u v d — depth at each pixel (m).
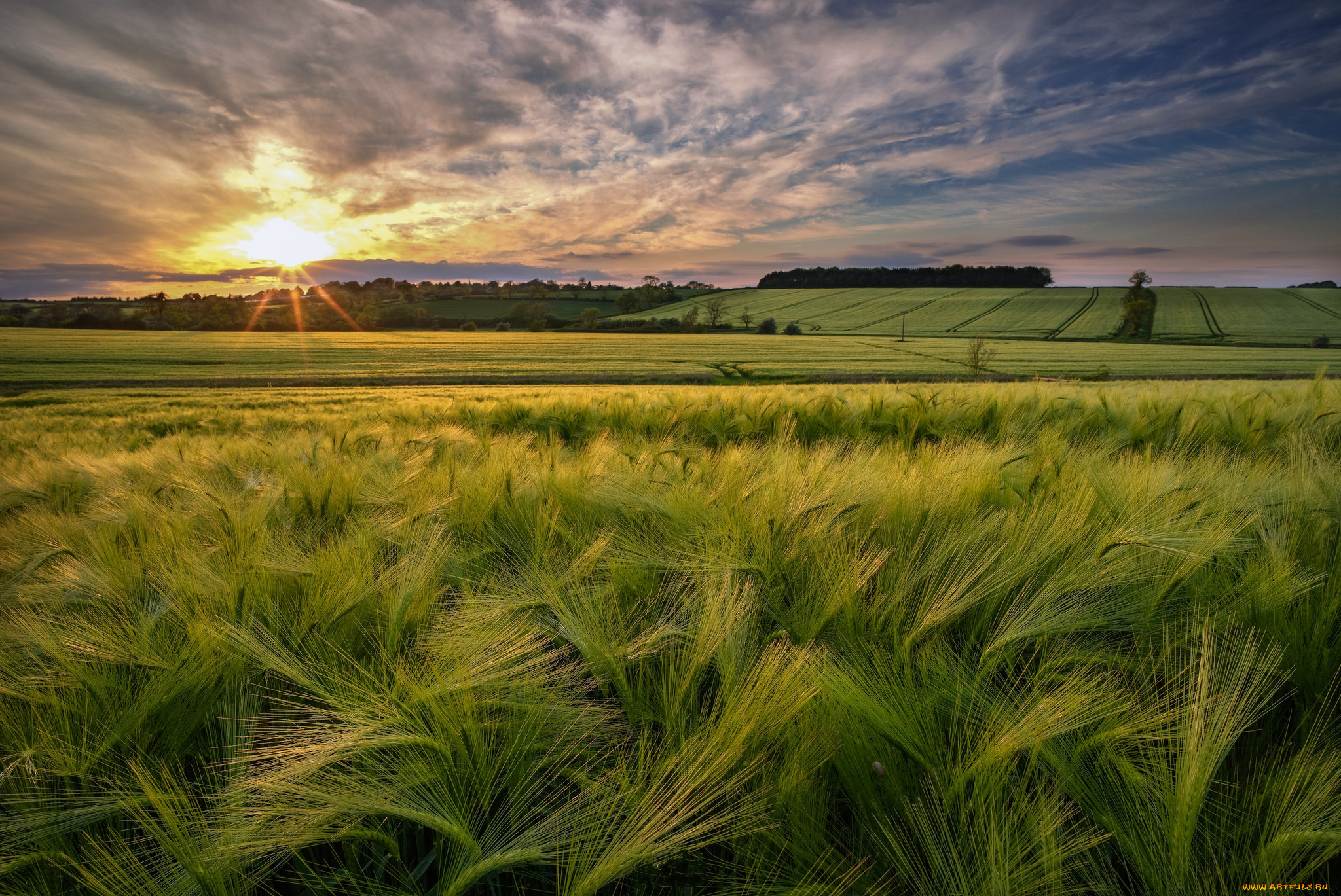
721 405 5.97
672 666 1.21
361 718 1.04
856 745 1.03
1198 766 0.89
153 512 2.32
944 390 6.34
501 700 1.09
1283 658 1.22
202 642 1.23
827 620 1.37
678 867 0.90
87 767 1.07
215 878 0.90
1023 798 0.93
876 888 0.91
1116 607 1.39
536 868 1.06
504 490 2.27
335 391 32.47
